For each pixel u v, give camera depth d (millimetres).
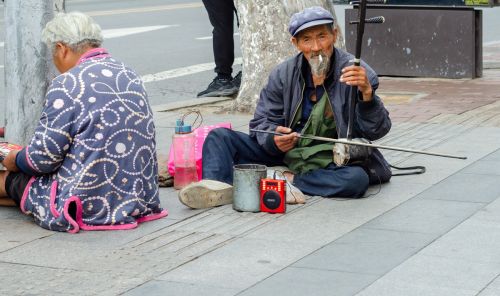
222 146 7164
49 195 6266
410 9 13234
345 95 6867
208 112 11047
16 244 5988
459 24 12992
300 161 7055
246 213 6617
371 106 6730
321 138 6812
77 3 28703
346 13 13734
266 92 7168
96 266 5547
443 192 7023
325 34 6754
